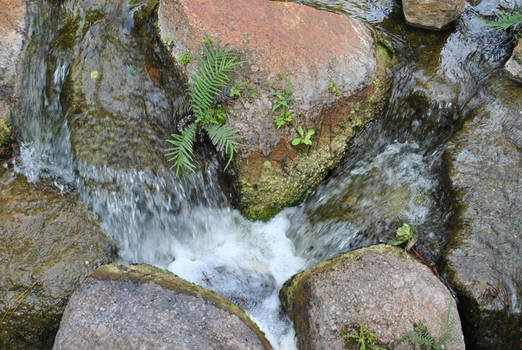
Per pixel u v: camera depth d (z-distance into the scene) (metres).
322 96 1.78
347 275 1.59
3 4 1.85
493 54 1.92
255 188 1.78
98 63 1.83
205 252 1.81
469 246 1.64
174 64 1.80
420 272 1.59
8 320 1.63
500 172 1.73
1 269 1.66
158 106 1.82
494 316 1.58
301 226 1.82
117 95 1.81
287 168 1.78
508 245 1.64
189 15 1.78
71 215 1.74
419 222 1.72
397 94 1.88
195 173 1.79
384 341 1.53
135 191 1.77
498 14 1.97
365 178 1.83
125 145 1.78
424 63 1.90
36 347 1.64
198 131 1.78
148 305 1.54
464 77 1.88
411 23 1.96
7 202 1.74
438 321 1.54
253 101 1.75
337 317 1.55
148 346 1.49
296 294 1.64
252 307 1.71
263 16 1.82
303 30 1.82
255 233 1.82
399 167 1.84
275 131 1.75
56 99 1.83
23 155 1.81
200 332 1.52
